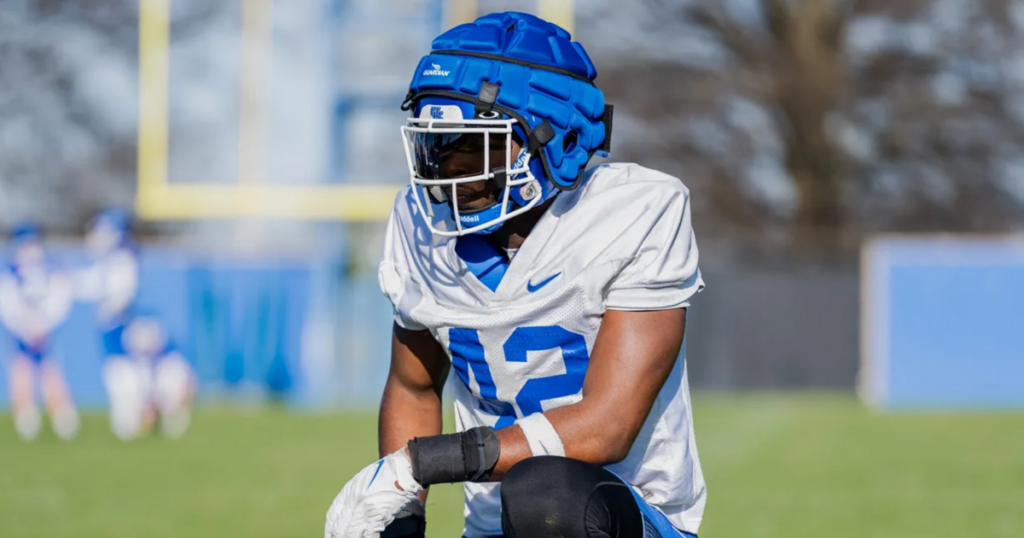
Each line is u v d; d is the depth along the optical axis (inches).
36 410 1425.9
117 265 1400.1
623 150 3181.6
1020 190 3275.1
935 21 3095.5
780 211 3287.4
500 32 328.8
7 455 1211.9
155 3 1895.9
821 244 3019.2
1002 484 983.6
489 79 323.3
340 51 1902.1
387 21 1898.4
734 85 3068.4
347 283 1856.5
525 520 289.9
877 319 1875.0
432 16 1893.5
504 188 322.7
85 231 3474.4
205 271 1823.3
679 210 329.4
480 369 338.6
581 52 337.4
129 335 1392.7
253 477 1034.1
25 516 828.0
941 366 1856.5
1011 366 1845.5
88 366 1795.0
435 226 339.6
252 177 1908.2
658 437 338.6
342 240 2662.4
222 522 798.5
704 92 3080.7
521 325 327.3
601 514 291.6
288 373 1825.8
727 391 1937.7
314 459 1163.9
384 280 357.4
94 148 3449.8
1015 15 3093.0
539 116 322.3
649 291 320.8
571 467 294.8
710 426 1430.9
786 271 1948.8
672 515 345.4
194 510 853.8
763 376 1934.1
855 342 1915.6
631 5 3068.4
